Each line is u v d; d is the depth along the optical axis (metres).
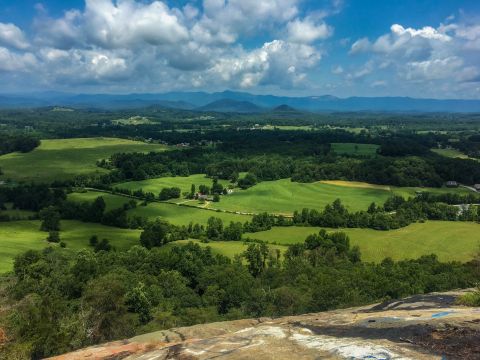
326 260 80.19
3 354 29.22
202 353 14.92
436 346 13.02
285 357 13.36
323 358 12.99
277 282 69.19
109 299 45.06
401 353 12.68
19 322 34.66
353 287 54.78
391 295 53.84
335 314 22.20
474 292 22.52
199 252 83.25
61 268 70.00
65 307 47.94
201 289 70.62
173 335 20.17
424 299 23.55
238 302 59.34
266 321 22.14
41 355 31.70
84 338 36.62
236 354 14.22
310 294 54.50
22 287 56.59
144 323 49.38
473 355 12.03
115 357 16.98
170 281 65.56
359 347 13.50
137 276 66.75
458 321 15.27
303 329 16.83
